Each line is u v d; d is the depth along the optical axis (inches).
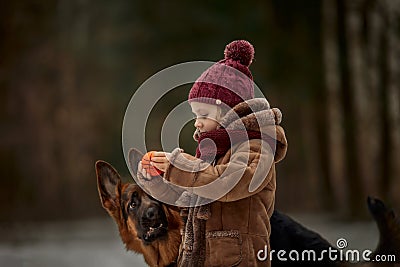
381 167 837.8
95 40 1011.3
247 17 953.5
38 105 973.8
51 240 625.3
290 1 910.4
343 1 879.1
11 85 959.6
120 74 1020.5
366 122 855.7
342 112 884.0
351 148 871.7
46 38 978.7
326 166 906.1
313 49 914.1
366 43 866.8
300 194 926.4
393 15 853.2
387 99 847.7
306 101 920.9
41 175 958.4
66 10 987.3
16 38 957.8
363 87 866.1
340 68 885.2
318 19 906.1
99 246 542.0
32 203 940.6
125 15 1008.9
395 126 839.1
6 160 941.2
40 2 965.2
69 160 980.6
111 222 824.3
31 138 964.0
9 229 767.7
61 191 964.6
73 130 991.0
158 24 1002.7
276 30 929.5
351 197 853.8
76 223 840.3
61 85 989.8
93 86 1010.7
